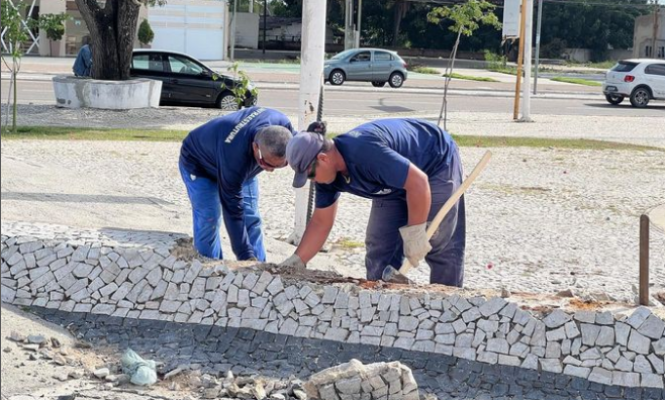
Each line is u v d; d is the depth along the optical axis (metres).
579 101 32.50
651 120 25.55
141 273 6.14
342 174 5.54
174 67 23.75
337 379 4.89
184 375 5.34
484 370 5.34
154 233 6.77
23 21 17.53
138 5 22.08
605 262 8.95
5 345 5.50
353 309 5.66
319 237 6.09
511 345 5.39
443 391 5.21
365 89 33.00
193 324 5.86
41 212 8.23
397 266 6.25
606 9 69.56
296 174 5.29
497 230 10.24
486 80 41.34
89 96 21.41
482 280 8.09
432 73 45.91
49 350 5.56
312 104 8.55
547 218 11.05
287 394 5.15
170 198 10.93
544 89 37.50
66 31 45.75
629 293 7.68
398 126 5.80
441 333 5.49
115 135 17.02
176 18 46.09
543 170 15.09
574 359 5.30
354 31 48.53
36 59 42.03
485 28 64.25
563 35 70.25
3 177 9.84
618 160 16.64
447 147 6.02
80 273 6.22
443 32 65.19
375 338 5.55
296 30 63.88
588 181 14.11
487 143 18.12
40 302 6.15
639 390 5.18
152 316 5.97
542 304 5.57
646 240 5.78
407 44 65.94
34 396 4.91
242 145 6.01
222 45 47.31
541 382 5.25
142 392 5.10
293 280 5.87
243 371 5.45
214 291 5.96
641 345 5.27
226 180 6.10
